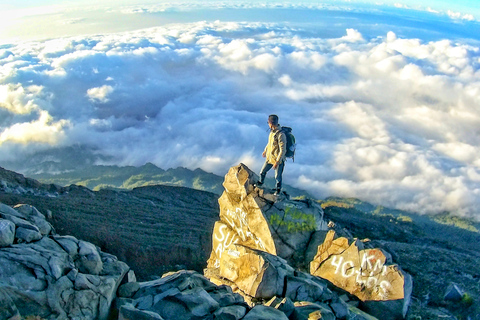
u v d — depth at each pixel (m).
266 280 9.83
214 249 14.27
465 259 13.16
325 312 8.60
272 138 12.30
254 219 12.70
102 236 26.28
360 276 10.84
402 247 13.97
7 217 9.17
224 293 9.08
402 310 10.15
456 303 10.88
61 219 26.88
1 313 7.01
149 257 26.06
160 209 33.44
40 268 8.09
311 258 11.91
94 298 8.24
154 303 8.57
